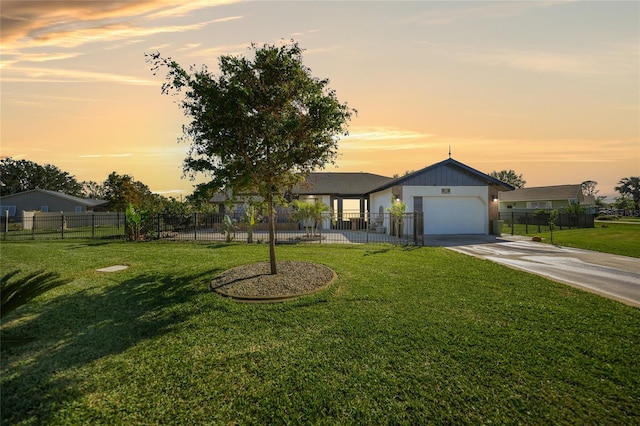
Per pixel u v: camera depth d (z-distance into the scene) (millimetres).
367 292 6379
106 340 4363
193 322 4953
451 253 11430
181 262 9734
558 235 18859
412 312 5281
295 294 6156
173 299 6090
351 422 2734
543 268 9250
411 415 2812
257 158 6918
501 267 8859
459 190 19141
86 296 6320
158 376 3455
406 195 18984
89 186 72562
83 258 10461
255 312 5316
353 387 3207
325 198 25188
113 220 32062
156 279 7578
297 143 6906
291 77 6934
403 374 3430
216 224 22031
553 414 2814
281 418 2807
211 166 6750
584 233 19906
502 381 3299
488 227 19234
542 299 6016
